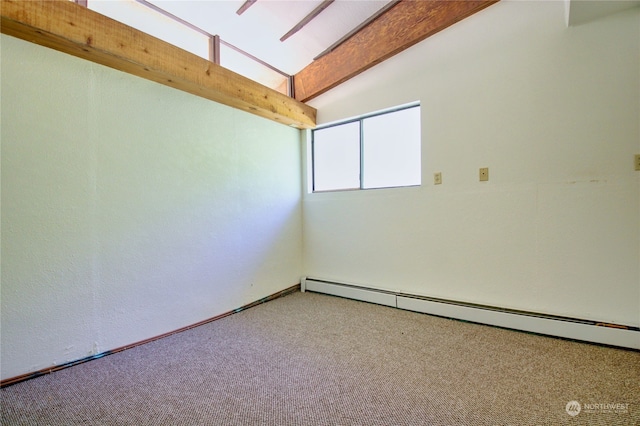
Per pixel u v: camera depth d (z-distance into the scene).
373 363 1.68
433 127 2.49
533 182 2.09
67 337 1.68
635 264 1.80
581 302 1.95
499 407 1.28
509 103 2.16
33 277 1.56
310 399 1.37
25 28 1.40
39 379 1.54
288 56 2.89
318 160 3.39
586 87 1.91
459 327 2.20
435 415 1.24
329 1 2.26
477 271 2.32
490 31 2.22
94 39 1.59
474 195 2.31
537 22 2.05
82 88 1.73
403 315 2.48
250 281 2.79
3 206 1.47
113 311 1.87
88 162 1.75
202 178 2.38
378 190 2.84
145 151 2.02
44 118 1.59
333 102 3.14
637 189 1.79
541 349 1.81
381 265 2.83
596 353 1.74
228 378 1.56
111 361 1.75
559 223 2.01
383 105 2.77
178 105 2.21
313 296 3.11
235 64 2.69
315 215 3.32
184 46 2.33
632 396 1.33
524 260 2.13
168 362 1.73
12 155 1.49
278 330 2.20
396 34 2.43
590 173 1.91
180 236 2.23
